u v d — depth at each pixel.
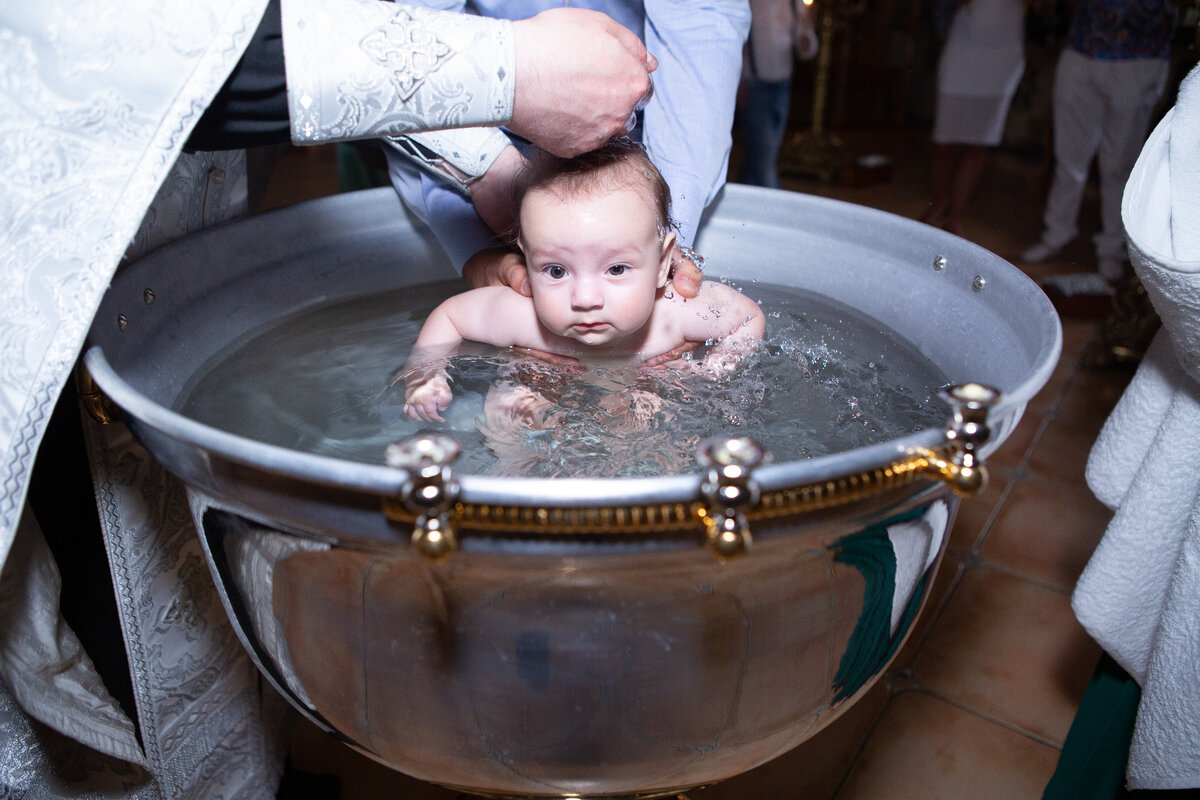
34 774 0.91
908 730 1.31
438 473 0.44
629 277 0.97
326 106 0.63
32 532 0.78
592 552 0.47
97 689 0.86
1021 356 0.73
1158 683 0.82
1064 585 1.58
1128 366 2.37
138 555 0.91
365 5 0.63
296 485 0.50
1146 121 2.81
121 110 0.59
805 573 0.55
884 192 4.02
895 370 0.88
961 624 1.50
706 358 0.96
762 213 1.08
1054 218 3.06
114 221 0.59
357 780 1.21
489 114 0.67
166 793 1.01
